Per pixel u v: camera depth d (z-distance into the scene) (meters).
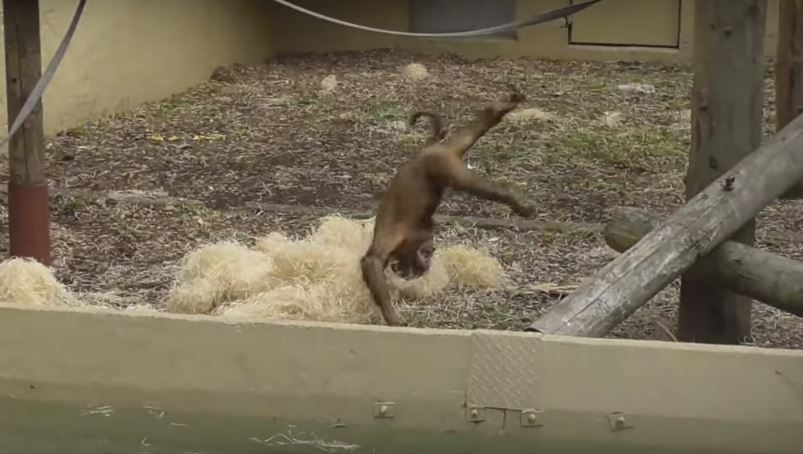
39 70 8.57
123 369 6.86
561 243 9.86
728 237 7.10
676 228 6.90
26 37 8.47
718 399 6.32
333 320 7.94
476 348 6.47
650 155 12.93
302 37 19.27
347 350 6.61
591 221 10.62
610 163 12.61
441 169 7.13
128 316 6.83
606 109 15.10
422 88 16.34
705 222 6.90
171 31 15.89
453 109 15.04
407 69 17.28
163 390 6.81
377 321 8.06
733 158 7.29
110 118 14.53
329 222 9.01
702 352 6.30
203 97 15.94
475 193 7.11
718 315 7.57
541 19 7.77
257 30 18.50
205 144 13.38
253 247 9.54
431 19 19.02
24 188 8.73
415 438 6.58
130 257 9.46
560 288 8.68
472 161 12.53
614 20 18.25
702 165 7.38
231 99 15.76
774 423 6.29
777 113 10.08
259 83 16.77
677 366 6.33
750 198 7.03
